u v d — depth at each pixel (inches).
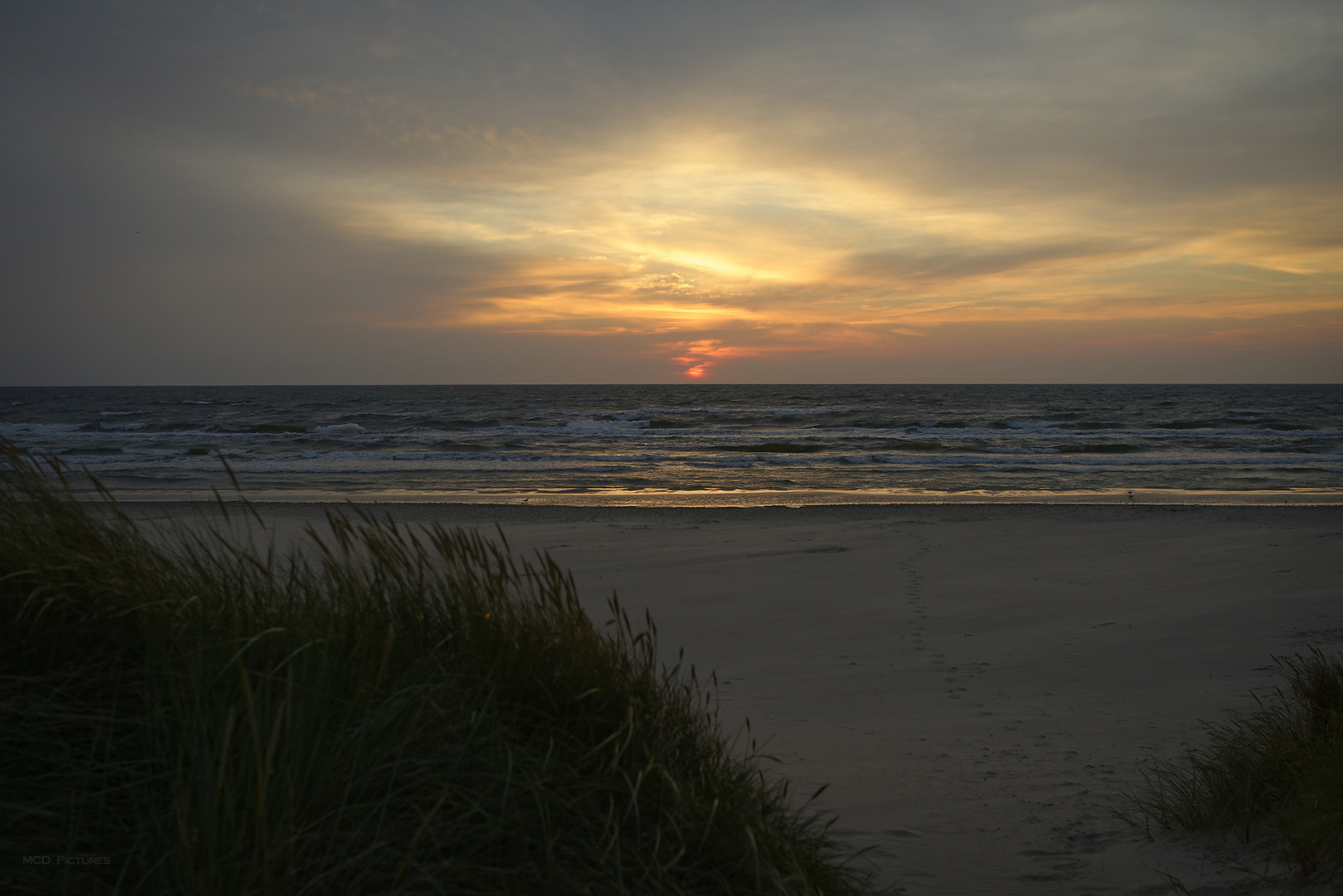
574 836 69.8
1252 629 274.5
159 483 829.2
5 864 54.7
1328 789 103.7
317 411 2438.5
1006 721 198.4
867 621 312.5
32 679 65.2
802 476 947.3
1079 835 131.3
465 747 69.0
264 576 96.7
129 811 61.6
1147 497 756.6
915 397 3782.0
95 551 83.6
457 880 61.9
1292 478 914.1
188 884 53.1
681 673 248.8
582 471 995.3
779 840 83.7
